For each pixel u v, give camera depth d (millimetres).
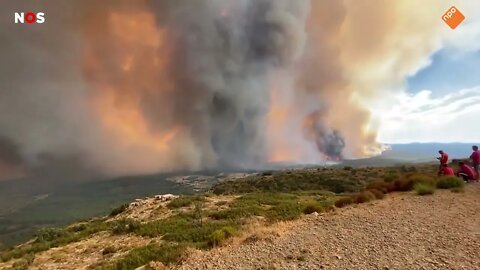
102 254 20500
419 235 9805
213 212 31281
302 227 12875
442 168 19562
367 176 65312
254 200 38594
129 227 27703
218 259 10320
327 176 69062
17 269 20344
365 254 8820
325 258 8938
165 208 37750
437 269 7355
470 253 8000
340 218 13281
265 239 11789
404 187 18656
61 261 20688
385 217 12344
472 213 11531
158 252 14625
